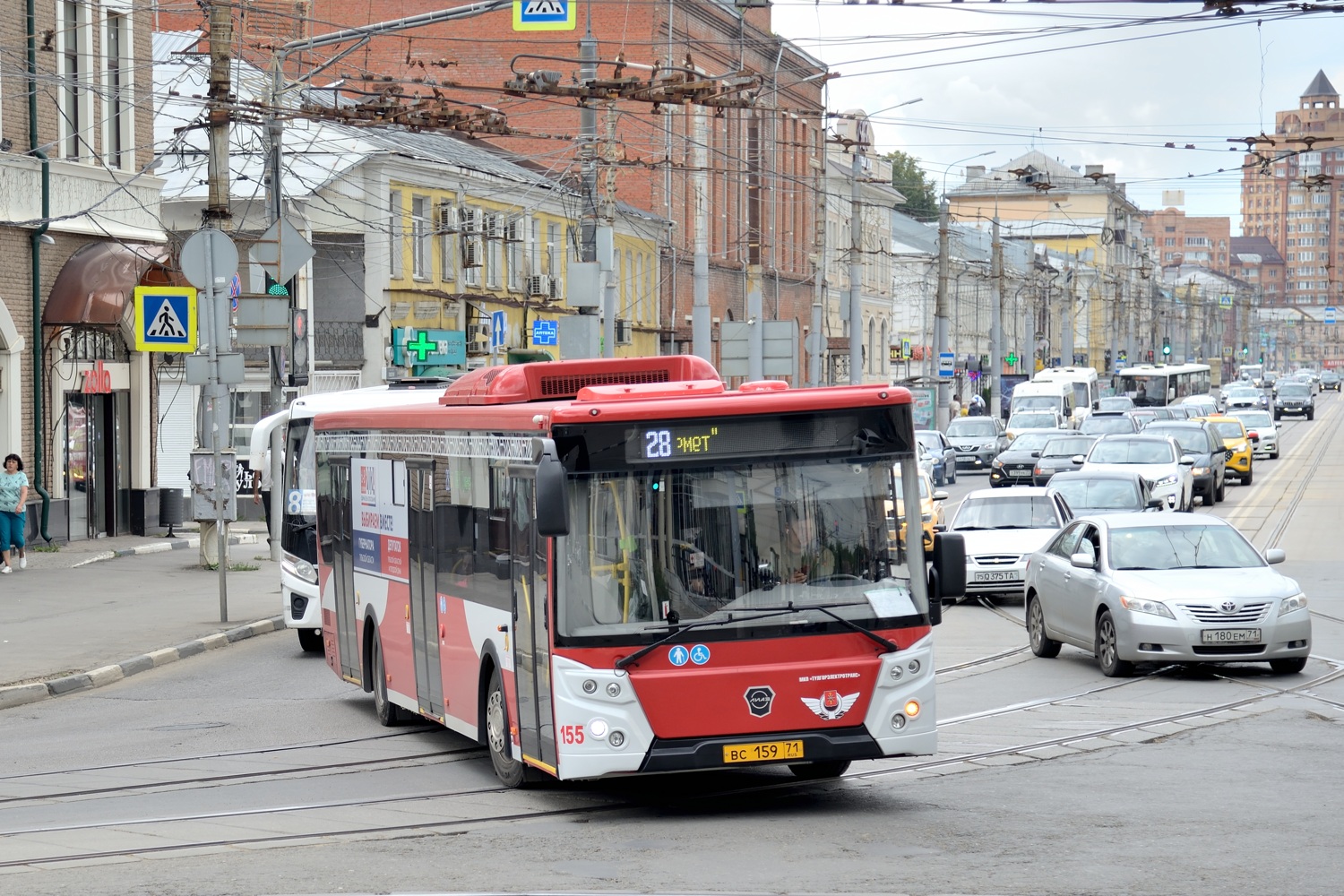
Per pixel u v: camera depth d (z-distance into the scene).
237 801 19.20
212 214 43.62
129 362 58.94
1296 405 172.12
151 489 59.75
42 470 53.31
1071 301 191.88
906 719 17.55
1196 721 23.98
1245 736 22.66
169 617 38.84
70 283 52.75
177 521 60.62
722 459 17.52
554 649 17.19
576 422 17.31
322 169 74.00
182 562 51.78
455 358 78.44
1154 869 14.39
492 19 101.44
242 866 15.36
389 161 74.62
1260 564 29.98
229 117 43.94
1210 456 71.19
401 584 23.77
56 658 32.56
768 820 17.38
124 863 15.70
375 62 102.31
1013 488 45.31
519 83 45.44
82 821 18.22
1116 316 197.50
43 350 53.09
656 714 17.02
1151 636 28.16
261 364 68.00
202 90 74.44
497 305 84.88
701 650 17.14
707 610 17.25
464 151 87.06
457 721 21.38
